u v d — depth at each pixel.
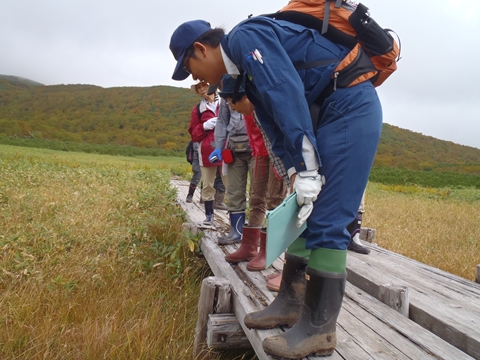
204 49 2.32
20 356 2.70
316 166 1.97
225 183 5.48
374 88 2.13
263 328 2.30
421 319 2.74
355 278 3.45
